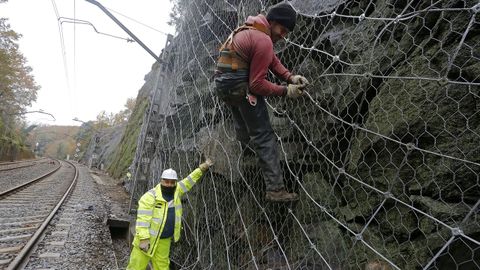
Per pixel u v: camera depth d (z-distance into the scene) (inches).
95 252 234.5
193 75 243.3
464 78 71.0
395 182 81.3
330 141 103.7
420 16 84.3
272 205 127.6
